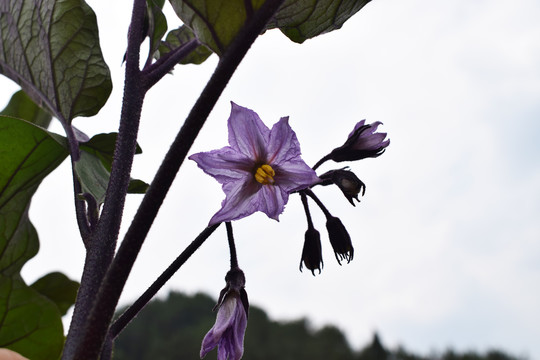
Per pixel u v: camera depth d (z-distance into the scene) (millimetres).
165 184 179
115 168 212
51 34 261
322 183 240
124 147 214
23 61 274
